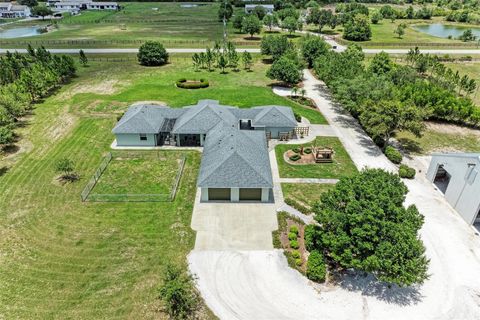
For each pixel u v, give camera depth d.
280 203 34.38
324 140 47.00
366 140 47.28
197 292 25.02
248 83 69.62
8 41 102.00
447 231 30.91
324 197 26.73
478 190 30.17
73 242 29.48
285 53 76.81
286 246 28.95
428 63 73.69
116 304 24.08
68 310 23.67
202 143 45.47
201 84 66.62
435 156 36.97
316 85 69.44
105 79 71.31
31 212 33.09
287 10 129.38
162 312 23.48
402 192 26.25
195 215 32.66
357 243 23.44
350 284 25.67
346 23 113.12
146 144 45.28
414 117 41.03
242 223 31.66
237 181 33.31
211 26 129.25
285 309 23.83
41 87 60.19
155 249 28.73
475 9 167.62
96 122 51.75
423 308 23.97
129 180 38.12
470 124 52.22
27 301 24.31
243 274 26.47
